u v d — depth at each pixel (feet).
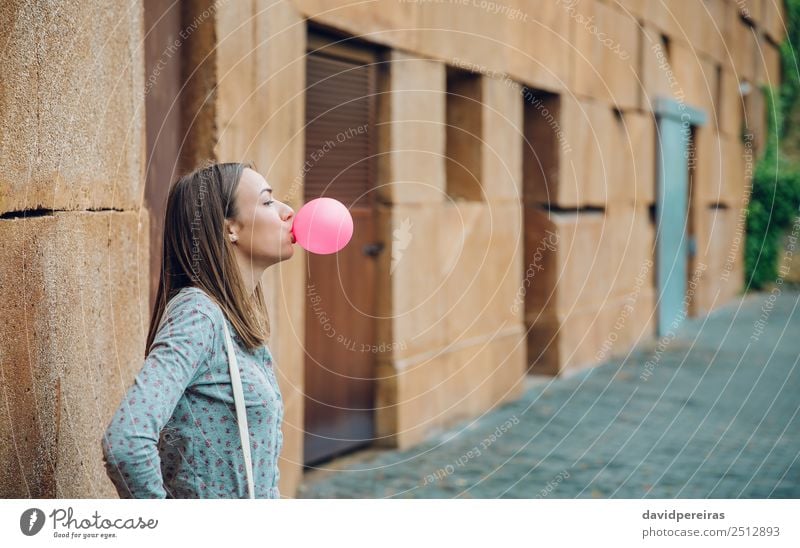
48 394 10.74
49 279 10.80
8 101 9.57
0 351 9.33
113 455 7.34
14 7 9.71
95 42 12.67
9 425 9.58
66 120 11.46
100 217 12.86
